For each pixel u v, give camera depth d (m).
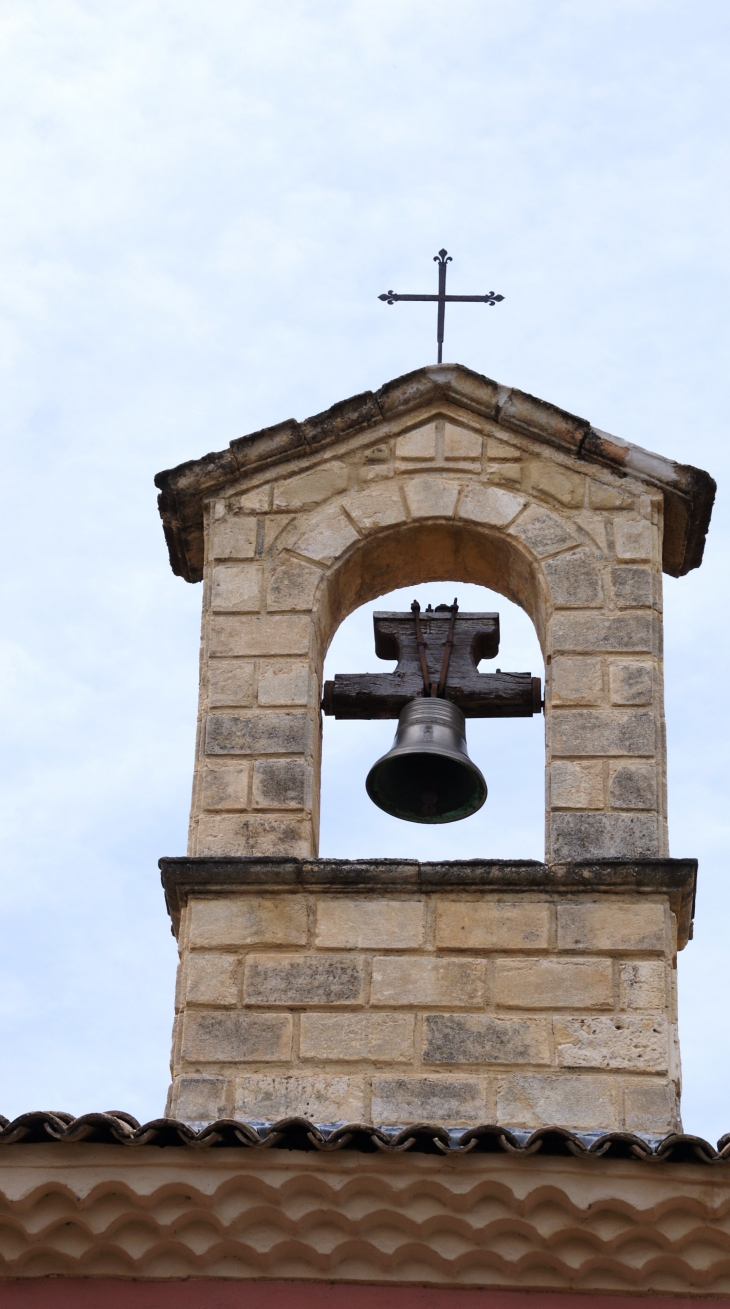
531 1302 11.92
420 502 15.04
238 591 14.80
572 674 14.31
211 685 14.44
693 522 15.24
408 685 15.12
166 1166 11.92
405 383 15.39
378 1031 12.95
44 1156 11.94
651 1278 11.95
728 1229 11.84
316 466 15.29
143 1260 11.99
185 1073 12.90
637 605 14.56
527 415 15.23
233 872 13.48
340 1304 11.91
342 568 14.95
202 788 14.05
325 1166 11.88
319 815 14.45
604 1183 11.83
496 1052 12.84
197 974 13.20
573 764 13.96
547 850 13.69
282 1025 13.02
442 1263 11.95
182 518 15.33
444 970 13.12
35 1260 12.04
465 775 14.92
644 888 13.30
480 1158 11.84
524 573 14.90
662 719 14.24
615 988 13.02
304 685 14.41
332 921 13.33
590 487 15.06
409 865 13.38
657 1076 12.72
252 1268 12.00
